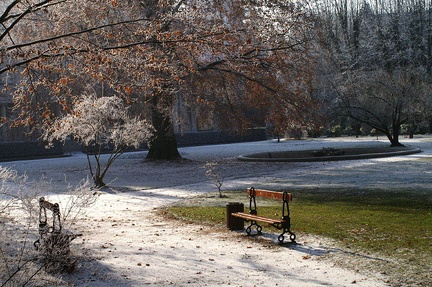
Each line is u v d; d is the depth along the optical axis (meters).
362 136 64.69
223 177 26.12
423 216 13.19
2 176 9.24
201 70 32.09
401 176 23.19
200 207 16.31
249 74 32.53
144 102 30.64
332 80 42.94
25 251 8.63
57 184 24.88
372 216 13.42
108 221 14.09
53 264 8.30
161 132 37.06
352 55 59.81
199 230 12.50
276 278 8.09
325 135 67.88
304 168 29.23
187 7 25.12
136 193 21.06
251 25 28.00
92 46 14.41
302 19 30.91
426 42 70.00
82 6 14.36
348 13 76.19
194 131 66.31
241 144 60.59
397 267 8.52
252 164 32.50
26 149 53.06
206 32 14.27
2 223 8.62
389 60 60.91
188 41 13.51
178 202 17.92
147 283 7.85
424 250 9.55
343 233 11.38
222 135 67.31
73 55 13.80
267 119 34.53
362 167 28.33
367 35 69.06
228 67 31.98
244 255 9.71
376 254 9.44
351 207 15.20
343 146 45.72
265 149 47.88
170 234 12.01
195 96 33.06
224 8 28.00
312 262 9.09
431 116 47.69
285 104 32.53
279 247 10.34
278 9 29.62
